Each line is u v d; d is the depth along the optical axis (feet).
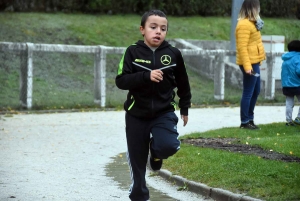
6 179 66.03
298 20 243.60
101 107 142.72
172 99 48.49
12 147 87.10
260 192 53.83
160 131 47.01
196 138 88.48
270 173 59.93
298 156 70.33
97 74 143.13
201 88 166.61
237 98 158.61
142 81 45.85
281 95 165.99
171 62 47.75
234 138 87.86
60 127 108.68
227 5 231.09
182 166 67.82
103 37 188.75
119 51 145.18
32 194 59.16
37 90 148.36
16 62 159.22
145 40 48.19
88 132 103.30
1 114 128.16
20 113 130.52
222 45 198.80
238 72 170.30
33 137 96.58
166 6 217.77
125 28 197.67
